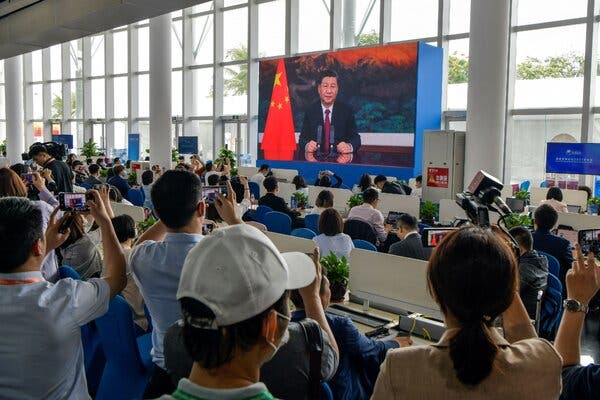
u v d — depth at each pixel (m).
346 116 11.56
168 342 1.49
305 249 4.09
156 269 1.86
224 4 14.94
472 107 8.50
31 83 21.31
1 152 20.06
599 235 1.67
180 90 16.11
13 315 1.43
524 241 3.61
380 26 11.98
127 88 17.64
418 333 2.82
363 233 5.66
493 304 1.07
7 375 1.44
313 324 1.48
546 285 3.65
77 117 19.67
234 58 14.92
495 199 1.97
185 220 1.88
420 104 10.56
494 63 8.32
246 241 0.90
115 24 8.73
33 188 4.46
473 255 1.08
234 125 15.20
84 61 18.89
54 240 1.92
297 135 12.50
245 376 0.88
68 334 1.49
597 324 4.71
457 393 1.05
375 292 3.18
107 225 1.79
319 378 1.44
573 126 10.04
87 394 1.65
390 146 10.93
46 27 9.27
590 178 9.43
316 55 11.98
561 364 1.11
